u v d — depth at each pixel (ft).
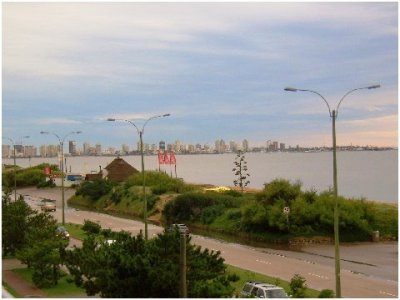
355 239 218.18
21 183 510.99
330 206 225.35
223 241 212.84
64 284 124.06
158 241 90.79
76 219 279.08
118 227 246.88
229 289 85.15
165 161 399.24
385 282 135.23
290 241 213.46
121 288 85.92
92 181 406.62
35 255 120.88
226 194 303.07
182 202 275.18
